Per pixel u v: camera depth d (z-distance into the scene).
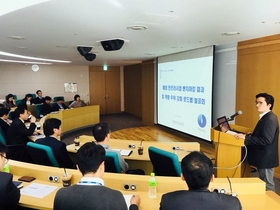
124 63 10.47
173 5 2.47
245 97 4.76
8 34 3.95
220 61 5.38
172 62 6.98
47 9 2.58
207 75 5.54
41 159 2.79
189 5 2.47
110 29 3.57
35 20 3.03
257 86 4.48
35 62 9.80
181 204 1.23
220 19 3.03
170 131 7.45
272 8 2.57
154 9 2.61
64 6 2.49
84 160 1.46
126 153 3.28
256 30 3.71
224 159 3.13
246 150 2.89
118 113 12.41
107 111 12.38
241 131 3.37
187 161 1.32
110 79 12.32
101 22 3.15
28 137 4.27
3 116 4.70
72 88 11.71
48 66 11.21
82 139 3.90
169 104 7.32
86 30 3.65
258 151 2.78
